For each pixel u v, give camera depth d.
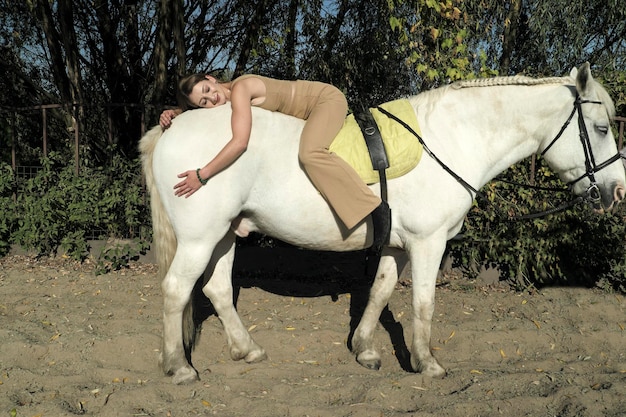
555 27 8.21
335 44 8.35
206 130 3.28
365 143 3.34
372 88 8.52
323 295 5.26
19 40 9.02
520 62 9.02
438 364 3.60
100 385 3.42
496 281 5.69
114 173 6.21
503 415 3.11
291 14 8.05
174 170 3.25
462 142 3.49
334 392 3.34
